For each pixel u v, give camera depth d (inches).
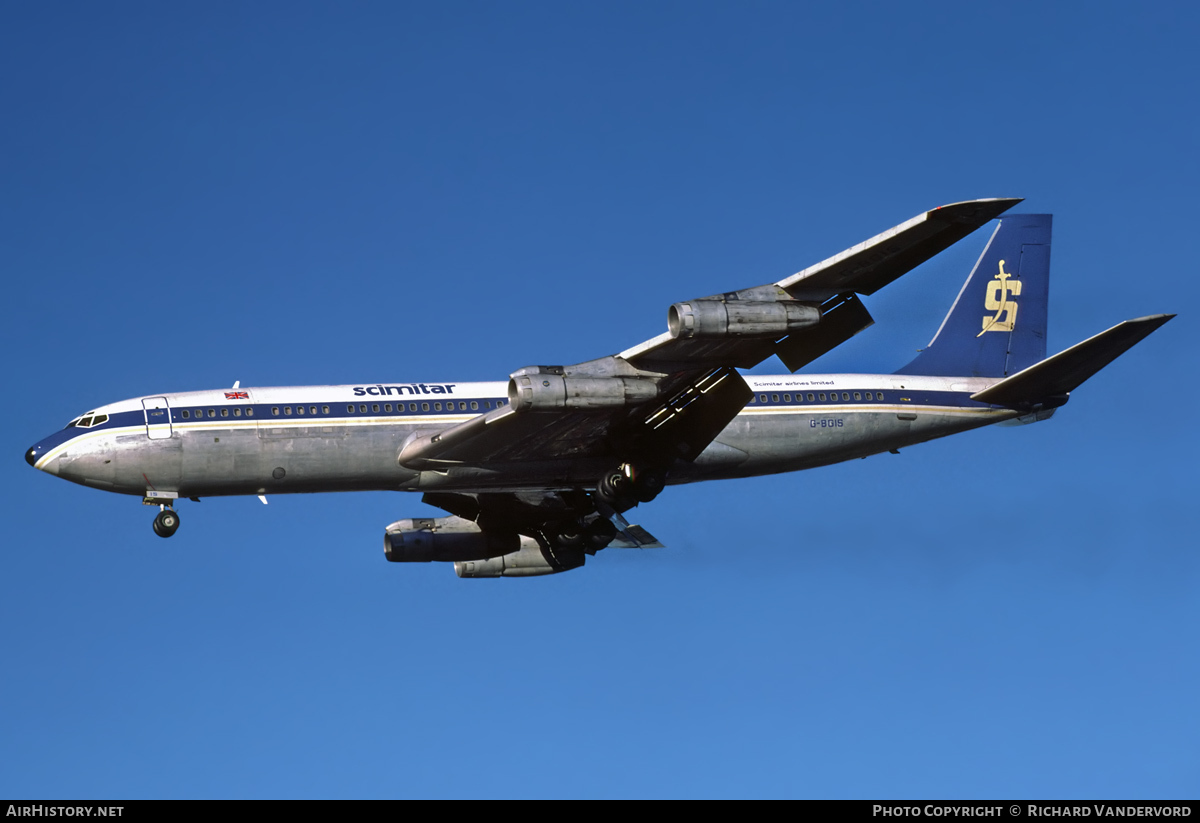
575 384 3875.5
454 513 5007.4
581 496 4825.3
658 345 3833.7
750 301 3641.7
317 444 4569.4
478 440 4291.3
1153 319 4621.1
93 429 4500.5
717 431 4382.4
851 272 3580.2
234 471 4547.2
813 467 5167.3
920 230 3361.2
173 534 4658.0
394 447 4626.0
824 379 5123.0
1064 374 5002.5
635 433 4402.1
